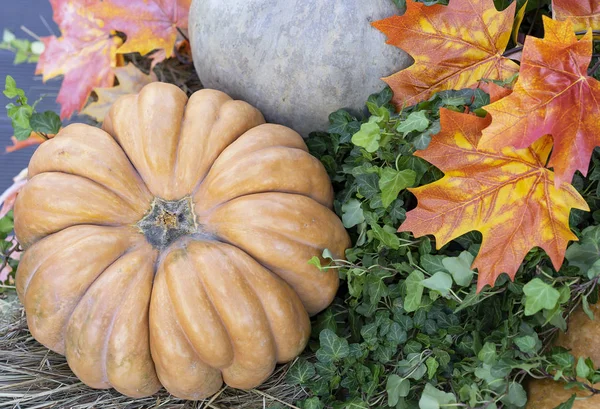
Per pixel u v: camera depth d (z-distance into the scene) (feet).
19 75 4.22
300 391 3.00
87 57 3.75
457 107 2.90
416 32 2.93
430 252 2.93
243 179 2.86
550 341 2.79
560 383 2.70
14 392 2.94
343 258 2.97
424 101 3.02
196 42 3.27
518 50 2.93
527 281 2.82
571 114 2.55
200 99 3.02
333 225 2.94
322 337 2.89
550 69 2.55
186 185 2.89
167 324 2.74
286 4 3.04
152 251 2.83
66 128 3.04
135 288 2.78
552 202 2.66
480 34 2.90
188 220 2.85
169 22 3.68
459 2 2.87
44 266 2.80
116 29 3.68
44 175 2.90
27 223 2.89
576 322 2.75
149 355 2.81
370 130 2.80
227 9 3.12
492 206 2.69
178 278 2.74
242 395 2.98
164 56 3.77
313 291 2.92
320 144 3.22
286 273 2.86
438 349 2.82
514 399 2.67
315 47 3.03
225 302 2.73
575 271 2.75
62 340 2.86
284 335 2.83
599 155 2.87
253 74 3.13
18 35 4.29
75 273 2.77
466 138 2.66
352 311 3.03
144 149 2.90
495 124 2.55
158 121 2.92
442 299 2.93
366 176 2.93
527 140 2.54
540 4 3.16
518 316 2.80
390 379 2.79
